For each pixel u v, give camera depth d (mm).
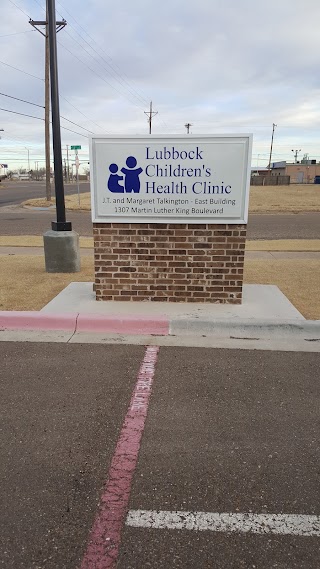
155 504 2510
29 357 4562
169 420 3395
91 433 3217
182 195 5805
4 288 6902
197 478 2738
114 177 5828
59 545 2227
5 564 2111
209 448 3049
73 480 2715
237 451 3018
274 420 3406
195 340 5074
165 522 2375
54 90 7344
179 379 4074
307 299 6406
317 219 21734
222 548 2209
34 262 9172
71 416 3441
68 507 2488
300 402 3684
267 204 31047
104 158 5785
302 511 2463
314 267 8852
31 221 19859
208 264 5988
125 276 6102
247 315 5547
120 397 3744
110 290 6148
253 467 2848
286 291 6875
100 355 4625
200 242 5930
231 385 3965
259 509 2475
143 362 4449
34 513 2441
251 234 15484
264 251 11219
